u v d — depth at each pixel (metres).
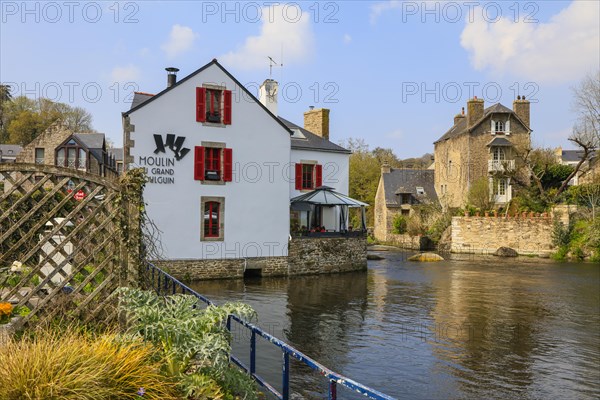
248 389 4.68
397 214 48.75
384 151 76.75
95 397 3.51
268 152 23.17
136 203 5.54
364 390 2.91
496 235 37.31
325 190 25.67
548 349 10.93
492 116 44.06
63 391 3.43
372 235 54.03
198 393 4.16
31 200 5.20
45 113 57.72
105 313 5.35
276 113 28.98
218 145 22.02
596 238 32.00
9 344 3.98
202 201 21.61
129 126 20.31
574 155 62.72
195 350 4.47
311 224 27.67
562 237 34.09
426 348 10.93
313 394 7.94
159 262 20.64
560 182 40.34
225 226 22.16
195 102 21.58
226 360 4.67
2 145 46.12
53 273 5.23
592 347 11.12
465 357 10.30
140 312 4.66
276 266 23.22
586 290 19.39
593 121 40.34
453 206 45.91
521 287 20.17
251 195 22.75
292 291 18.75
